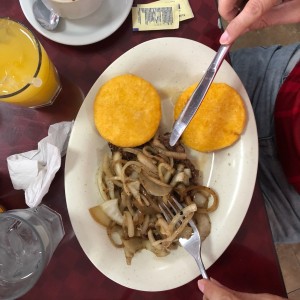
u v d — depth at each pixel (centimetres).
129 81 38
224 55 34
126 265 37
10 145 39
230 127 38
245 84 49
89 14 38
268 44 66
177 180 39
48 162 36
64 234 38
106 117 37
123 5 39
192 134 38
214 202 39
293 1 37
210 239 38
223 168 39
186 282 37
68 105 40
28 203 36
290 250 67
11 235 35
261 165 50
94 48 40
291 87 47
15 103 37
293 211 50
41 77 35
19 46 37
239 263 39
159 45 38
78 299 38
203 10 40
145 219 39
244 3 35
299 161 47
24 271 33
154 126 38
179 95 41
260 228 39
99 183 38
